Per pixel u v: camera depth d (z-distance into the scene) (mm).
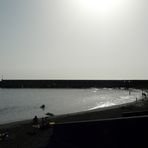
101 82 187250
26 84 184250
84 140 7770
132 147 7305
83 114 41281
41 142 19500
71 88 184375
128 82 177625
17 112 58688
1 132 25453
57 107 68500
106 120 7652
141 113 13023
